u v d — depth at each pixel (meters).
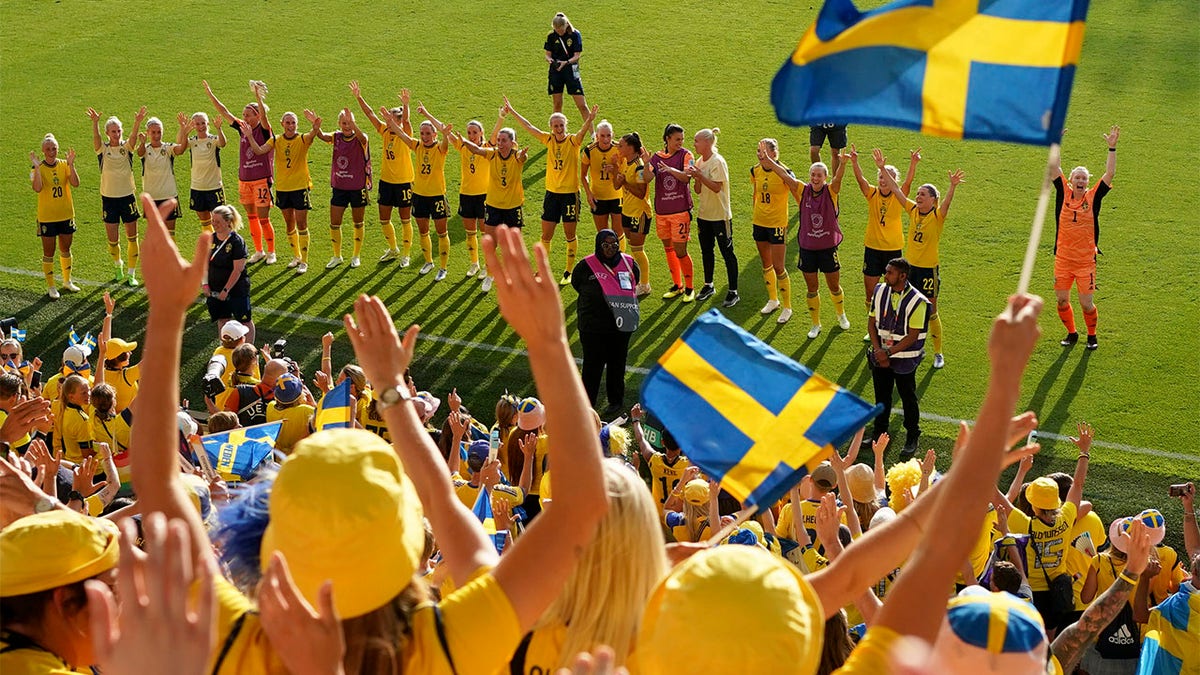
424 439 5.18
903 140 32.38
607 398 22.50
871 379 23.38
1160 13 38.16
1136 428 21.53
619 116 33.97
